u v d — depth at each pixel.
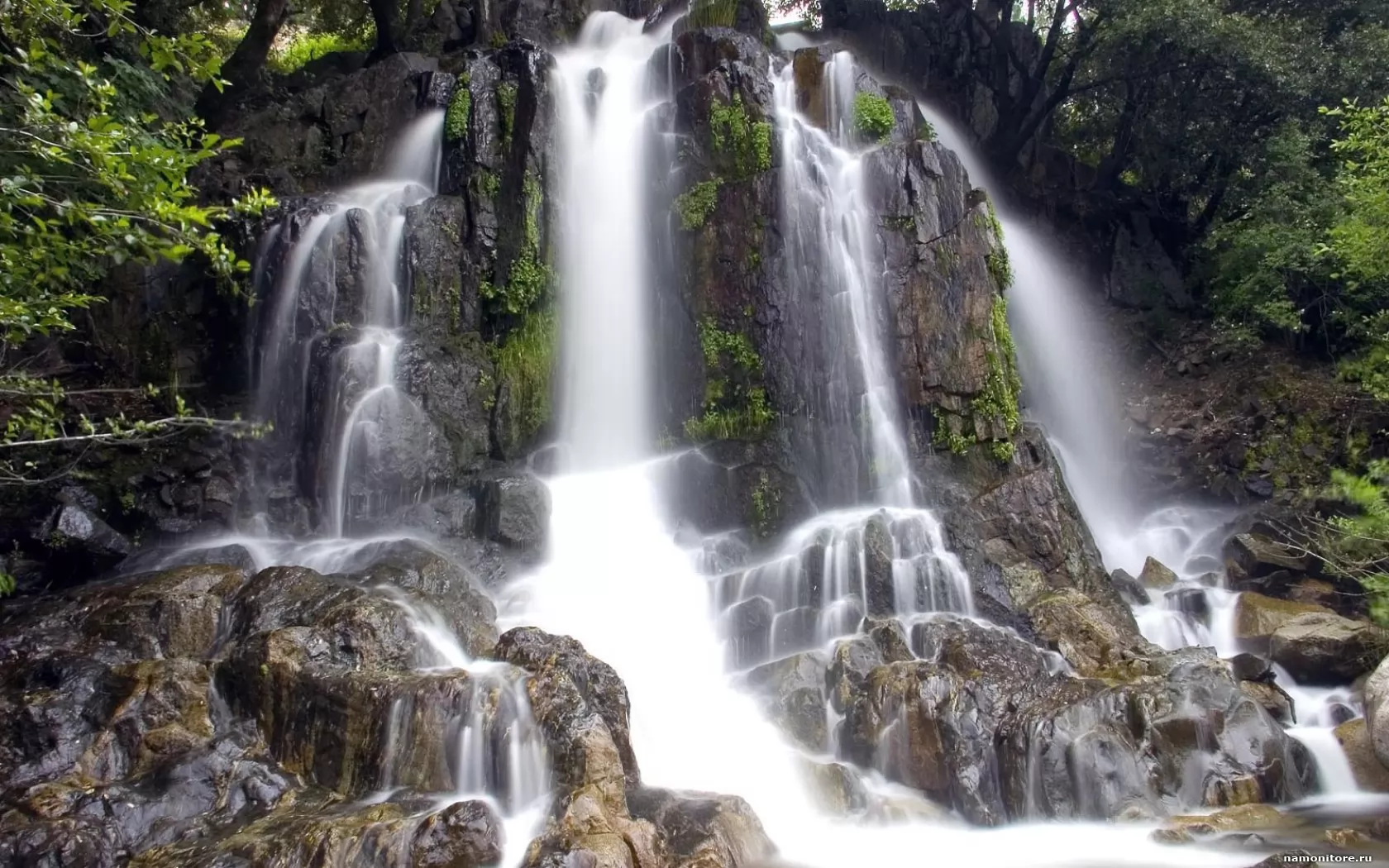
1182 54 23.34
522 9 23.48
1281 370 21.22
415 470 15.02
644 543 15.22
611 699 10.20
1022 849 9.34
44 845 7.93
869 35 27.08
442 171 18.30
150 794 8.86
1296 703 13.20
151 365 16.80
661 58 19.08
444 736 9.30
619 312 17.44
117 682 10.01
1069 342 23.44
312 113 20.27
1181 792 10.32
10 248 8.86
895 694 11.19
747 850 8.96
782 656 13.53
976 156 26.55
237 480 15.23
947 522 14.93
